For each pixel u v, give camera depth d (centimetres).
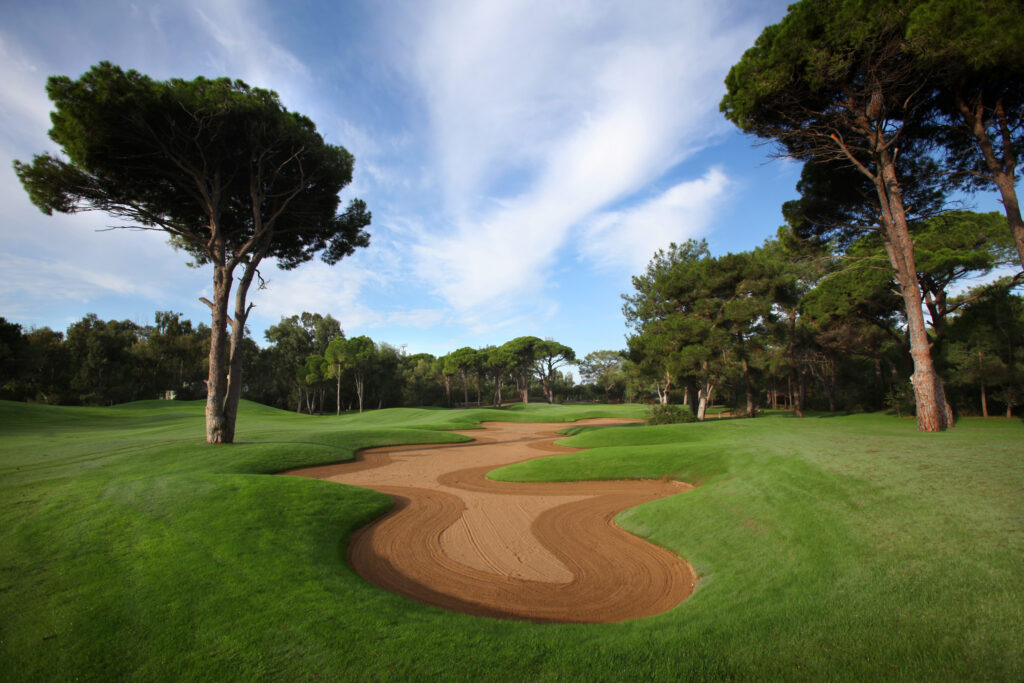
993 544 543
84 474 1286
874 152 1794
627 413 4878
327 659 458
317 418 4841
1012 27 1239
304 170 1994
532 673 422
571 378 10394
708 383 3325
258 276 2033
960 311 2969
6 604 591
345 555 825
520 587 698
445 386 9125
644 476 1354
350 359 6438
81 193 1731
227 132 1753
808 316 3419
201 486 1042
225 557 711
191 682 436
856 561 579
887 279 2625
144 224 1864
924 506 685
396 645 480
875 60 1548
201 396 7225
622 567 761
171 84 1591
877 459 980
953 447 1065
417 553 848
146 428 2777
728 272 3122
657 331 3325
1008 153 1539
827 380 4612
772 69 1622
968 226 2392
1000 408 2845
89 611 569
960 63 1405
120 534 791
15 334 4025
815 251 2467
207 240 2084
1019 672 355
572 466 1523
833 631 445
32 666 475
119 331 7219
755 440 1558
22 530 820
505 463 1847
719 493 972
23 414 3116
